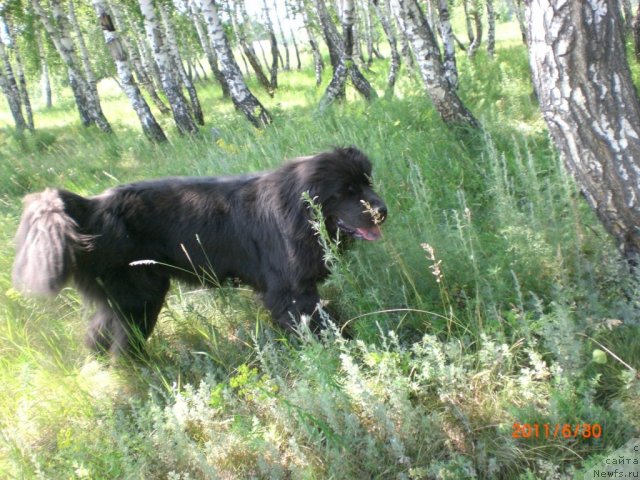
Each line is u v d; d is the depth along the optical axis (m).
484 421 2.64
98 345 3.85
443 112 6.62
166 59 11.12
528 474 2.16
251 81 22.05
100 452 2.82
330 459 2.57
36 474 2.71
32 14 18.69
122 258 3.63
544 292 3.33
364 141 6.54
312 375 2.89
